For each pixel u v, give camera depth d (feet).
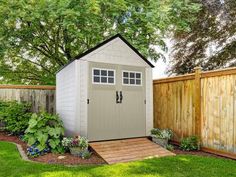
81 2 24.68
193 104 20.83
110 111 20.97
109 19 30.55
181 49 36.91
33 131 19.12
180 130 22.12
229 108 17.62
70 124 20.95
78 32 26.68
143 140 21.57
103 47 21.01
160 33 31.76
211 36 34.55
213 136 18.84
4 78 41.11
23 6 24.84
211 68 34.55
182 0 30.09
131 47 22.45
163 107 24.23
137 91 22.57
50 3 24.85
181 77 22.06
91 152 18.56
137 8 30.25
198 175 13.34
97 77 20.59
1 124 27.37
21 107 26.08
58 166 14.98
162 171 14.03
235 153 17.02
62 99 24.13
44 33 31.12
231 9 32.86
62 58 34.96
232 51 33.09
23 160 16.01
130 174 13.51
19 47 32.24
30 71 40.04
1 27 27.99
